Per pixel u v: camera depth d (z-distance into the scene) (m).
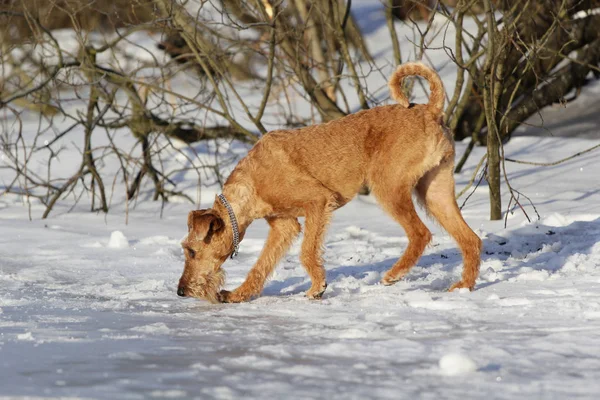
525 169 18.53
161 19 15.84
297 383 5.52
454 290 9.59
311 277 9.58
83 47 16.56
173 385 5.45
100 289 10.41
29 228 15.32
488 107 14.39
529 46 15.99
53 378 5.64
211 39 18.14
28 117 28.38
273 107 25.06
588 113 24.05
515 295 9.08
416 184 10.29
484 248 12.54
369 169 9.88
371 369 5.91
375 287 9.98
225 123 23.31
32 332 7.51
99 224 15.95
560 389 5.37
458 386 5.44
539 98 21.75
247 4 17.73
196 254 9.55
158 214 17.03
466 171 18.80
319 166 9.66
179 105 17.34
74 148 23.31
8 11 16.41
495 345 6.63
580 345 6.57
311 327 7.72
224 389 5.32
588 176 17.44
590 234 12.70
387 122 9.83
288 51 18.42
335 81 18.30
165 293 10.14
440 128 9.84
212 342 7.00
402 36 33.06
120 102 26.52
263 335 7.31
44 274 11.44
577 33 22.39
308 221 9.62
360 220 15.53
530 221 13.77
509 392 5.31
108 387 5.38
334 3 17.67
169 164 20.84
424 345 6.67
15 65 18.19
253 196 9.67
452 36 30.98
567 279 9.90
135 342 7.01
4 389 5.32
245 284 9.75
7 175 21.00
